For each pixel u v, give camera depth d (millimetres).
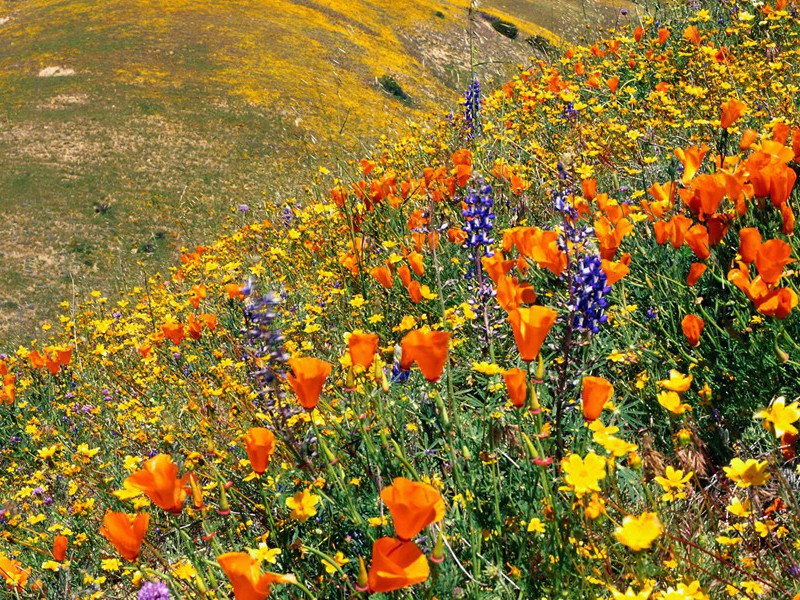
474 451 2289
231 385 3402
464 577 1934
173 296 6801
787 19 6367
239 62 58125
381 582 1293
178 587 2145
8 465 4852
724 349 2543
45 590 3086
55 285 39031
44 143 50281
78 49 60688
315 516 2293
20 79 57844
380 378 2033
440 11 70875
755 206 2961
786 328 2451
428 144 6609
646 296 3076
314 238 5602
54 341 8383
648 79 6887
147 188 45781
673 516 1973
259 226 7230
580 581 1770
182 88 55312
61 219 43656
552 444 2111
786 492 1783
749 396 2381
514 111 6816
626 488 2129
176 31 62688
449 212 4082
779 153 2863
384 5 70125
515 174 4539
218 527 2854
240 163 47500
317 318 4176
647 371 2592
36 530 3648
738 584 1727
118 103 53719
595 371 2697
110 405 4734
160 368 4688
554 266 2314
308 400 1916
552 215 3893
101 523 3262
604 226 2627
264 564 2205
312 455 2123
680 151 3219
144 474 1689
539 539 1900
